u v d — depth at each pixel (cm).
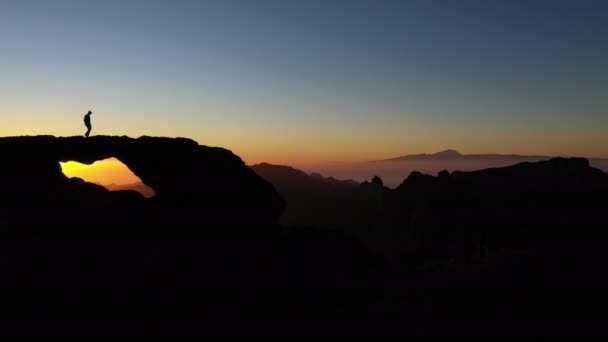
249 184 4309
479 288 2966
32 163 3959
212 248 3428
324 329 2244
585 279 3088
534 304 2631
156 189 4259
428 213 7862
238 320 2267
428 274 3638
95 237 3303
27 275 2580
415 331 2258
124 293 2555
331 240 4253
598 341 2139
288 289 2759
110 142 4122
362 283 3139
